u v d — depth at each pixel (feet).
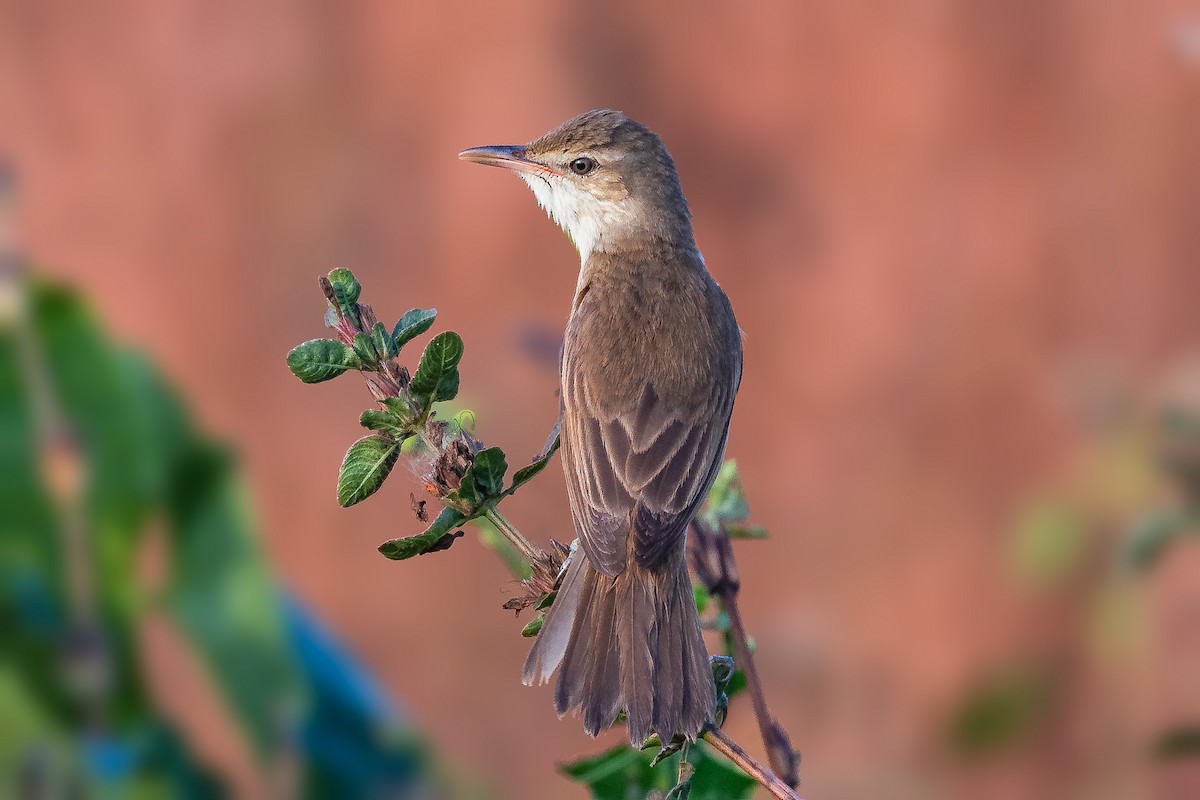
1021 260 64.85
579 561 17.16
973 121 67.51
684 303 20.43
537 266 62.90
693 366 19.36
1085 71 67.21
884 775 38.01
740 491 14.89
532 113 67.05
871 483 56.29
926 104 67.72
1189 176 65.67
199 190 63.93
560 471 40.57
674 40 68.33
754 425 59.82
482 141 66.18
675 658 15.58
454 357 14.21
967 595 49.29
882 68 68.08
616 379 19.13
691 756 14.17
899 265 64.80
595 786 14.25
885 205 66.28
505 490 14.56
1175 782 25.25
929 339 62.90
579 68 67.82
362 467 14.24
